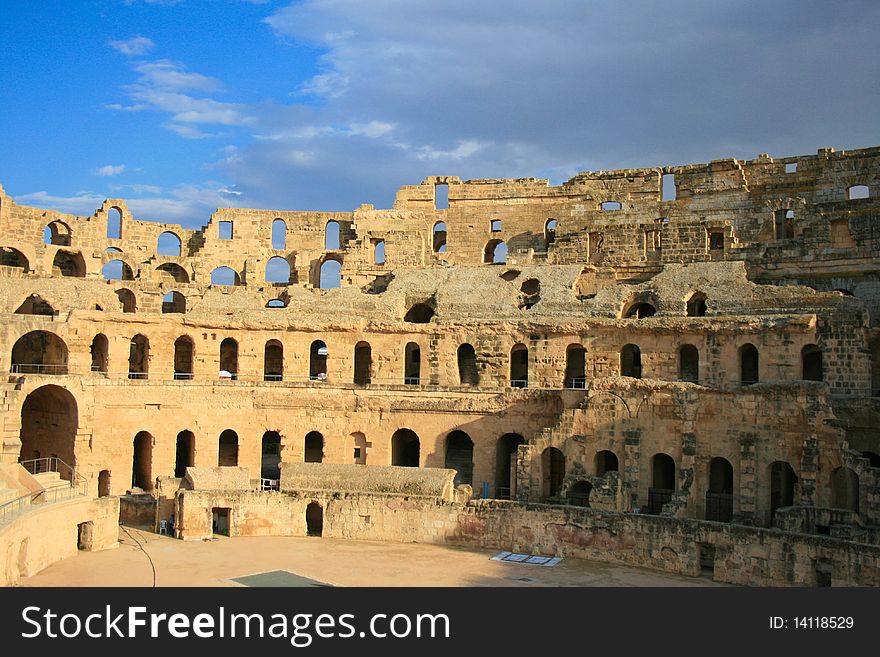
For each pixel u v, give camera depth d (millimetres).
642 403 66000
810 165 87062
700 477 63531
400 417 78625
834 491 58406
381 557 58375
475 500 62875
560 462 75125
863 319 64938
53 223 95000
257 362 83125
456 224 100750
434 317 83000
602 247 88625
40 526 52875
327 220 101938
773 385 61281
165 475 75562
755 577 51062
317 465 68375
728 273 77000
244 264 99250
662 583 51844
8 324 71875
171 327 81312
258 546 61250
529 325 78500
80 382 72000
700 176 91938
